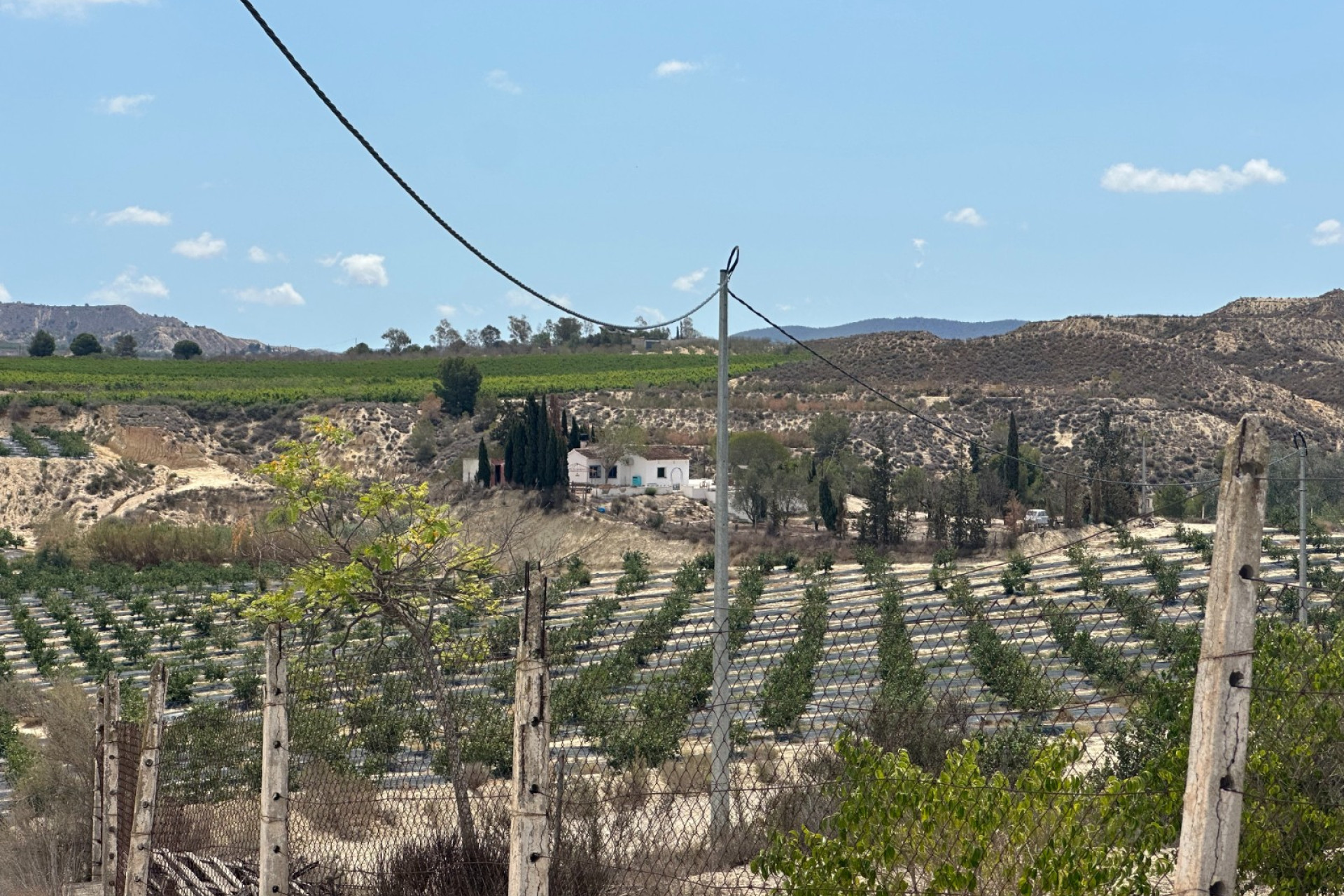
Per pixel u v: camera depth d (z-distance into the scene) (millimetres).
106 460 98125
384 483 12250
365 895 8852
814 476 71625
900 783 6051
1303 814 5723
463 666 11578
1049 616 7605
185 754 11547
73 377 136750
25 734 26750
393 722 10711
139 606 51156
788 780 8086
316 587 11055
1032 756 7547
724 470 14984
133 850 9703
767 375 141250
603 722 12500
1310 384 130500
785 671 17891
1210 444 104562
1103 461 76562
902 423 109188
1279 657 6254
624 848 8445
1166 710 6387
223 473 102625
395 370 152500
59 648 45938
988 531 61812
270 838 8180
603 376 138375
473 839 8695
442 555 12148
